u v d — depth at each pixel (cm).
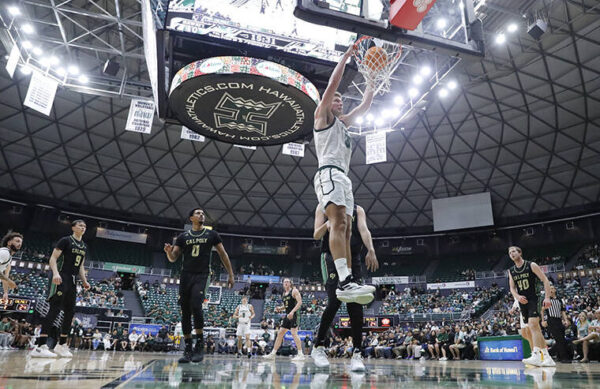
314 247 3638
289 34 861
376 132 2181
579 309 1950
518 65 2195
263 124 1022
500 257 3244
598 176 2608
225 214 3397
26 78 2378
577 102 2292
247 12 838
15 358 416
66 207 2989
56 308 517
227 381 186
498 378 228
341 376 238
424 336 1783
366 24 400
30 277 2547
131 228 3375
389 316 2700
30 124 2564
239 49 864
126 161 2955
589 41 1947
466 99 2541
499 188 2962
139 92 2455
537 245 3131
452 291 3136
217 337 1905
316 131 333
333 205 304
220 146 3042
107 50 1733
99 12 1922
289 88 865
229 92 875
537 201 2912
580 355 1079
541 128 2528
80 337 1788
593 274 2672
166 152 3000
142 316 2700
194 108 940
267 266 3606
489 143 2742
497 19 1808
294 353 1756
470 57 439
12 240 532
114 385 156
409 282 3322
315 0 385
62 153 2761
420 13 391
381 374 265
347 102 2202
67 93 2492
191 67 841
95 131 2745
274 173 3225
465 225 3006
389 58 524
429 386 172
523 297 544
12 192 2759
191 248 423
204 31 824
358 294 280
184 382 175
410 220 3347
